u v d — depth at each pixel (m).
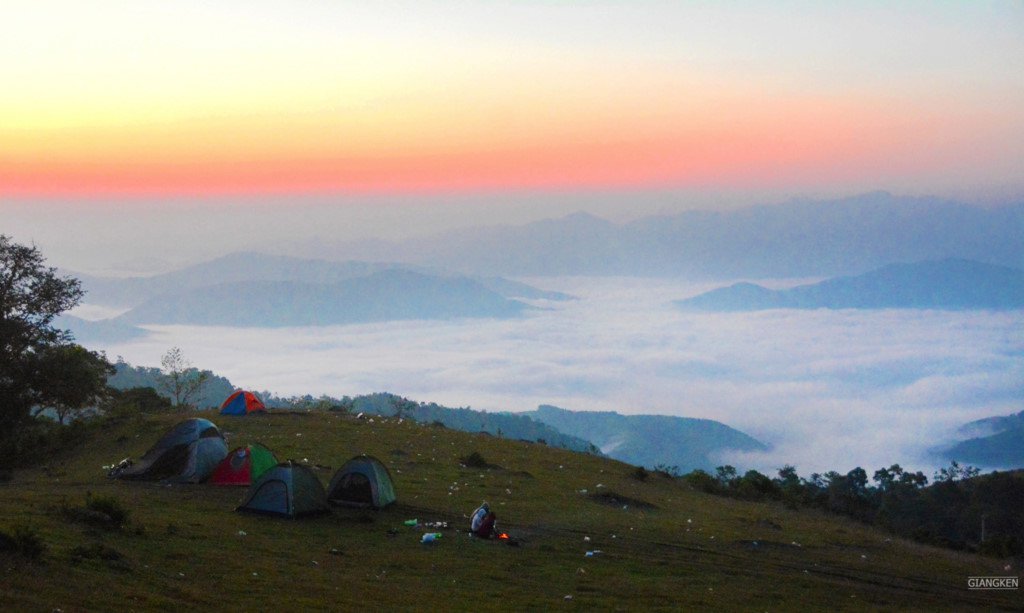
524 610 17.78
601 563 23.16
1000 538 35.25
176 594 15.68
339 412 60.34
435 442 46.44
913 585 24.19
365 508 27.64
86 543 18.23
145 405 60.62
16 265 45.97
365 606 16.70
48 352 46.56
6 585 13.96
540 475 39.06
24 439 43.44
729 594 20.94
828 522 37.19
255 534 22.70
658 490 40.50
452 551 22.95
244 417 50.72
